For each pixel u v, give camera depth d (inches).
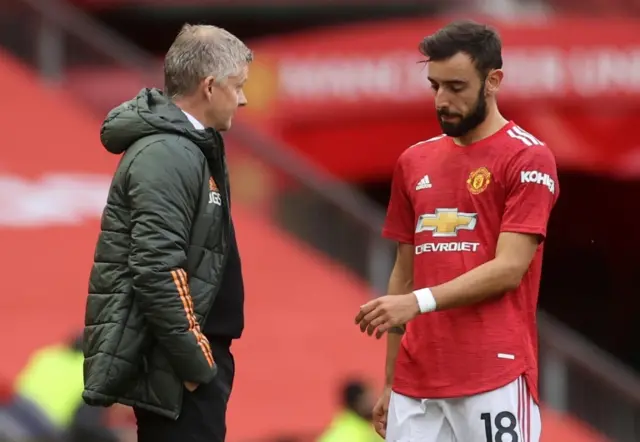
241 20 2354.8
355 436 1268.5
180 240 705.6
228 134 1902.1
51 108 2049.7
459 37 725.9
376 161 2142.0
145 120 717.9
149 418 734.5
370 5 2304.4
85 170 1978.3
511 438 727.1
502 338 732.0
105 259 717.9
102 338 709.9
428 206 751.7
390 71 2139.5
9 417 1326.3
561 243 2485.2
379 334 714.8
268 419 1610.5
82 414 1283.2
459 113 730.2
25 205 1900.8
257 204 1927.9
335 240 1907.0
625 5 2287.2
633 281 2491.4
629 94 2185.0
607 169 2183.8
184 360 705.0
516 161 729.0
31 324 1679.4
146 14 2373.3
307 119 2140.7
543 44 2177.7
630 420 1752.0
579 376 1766.7
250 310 1815.9
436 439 750.5
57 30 2063.2
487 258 733.9
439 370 741.9
